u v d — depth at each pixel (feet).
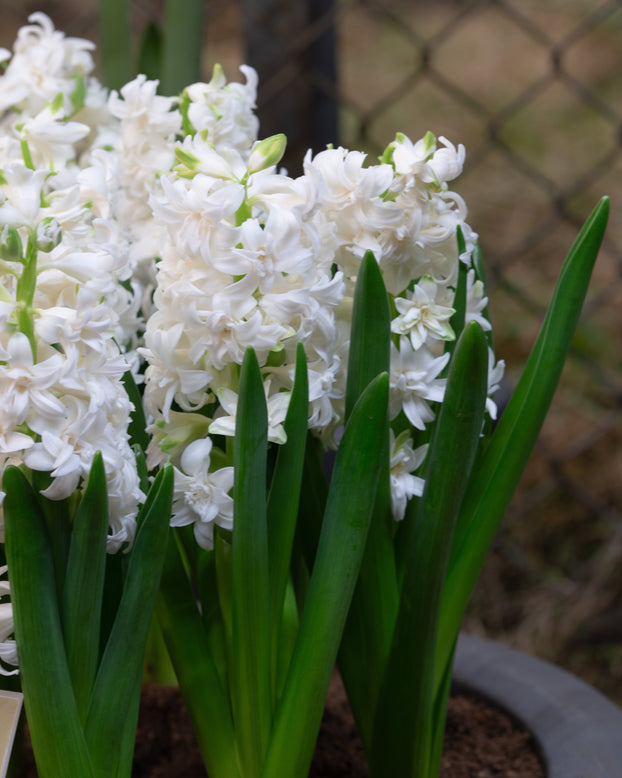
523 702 3.37
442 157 2.80
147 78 3.96
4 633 2.73
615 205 10.23
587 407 7.87
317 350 2.77
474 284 2.95
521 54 14.53
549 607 6.44
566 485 7.19
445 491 2.80
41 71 3.29
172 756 3.36
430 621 2.89
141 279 3.14
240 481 2.71
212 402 2.83
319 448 3.02
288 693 2.86
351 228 2.78
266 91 5.62
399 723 2.98
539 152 11.53
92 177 2.82
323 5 5.49
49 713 2.68
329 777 3.32
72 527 2.71
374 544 2.94
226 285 2.68
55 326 2.56
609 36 14.61
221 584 2.98
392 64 14.44
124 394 2.70
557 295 2.93
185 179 2.74
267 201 2.70
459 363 2.71
